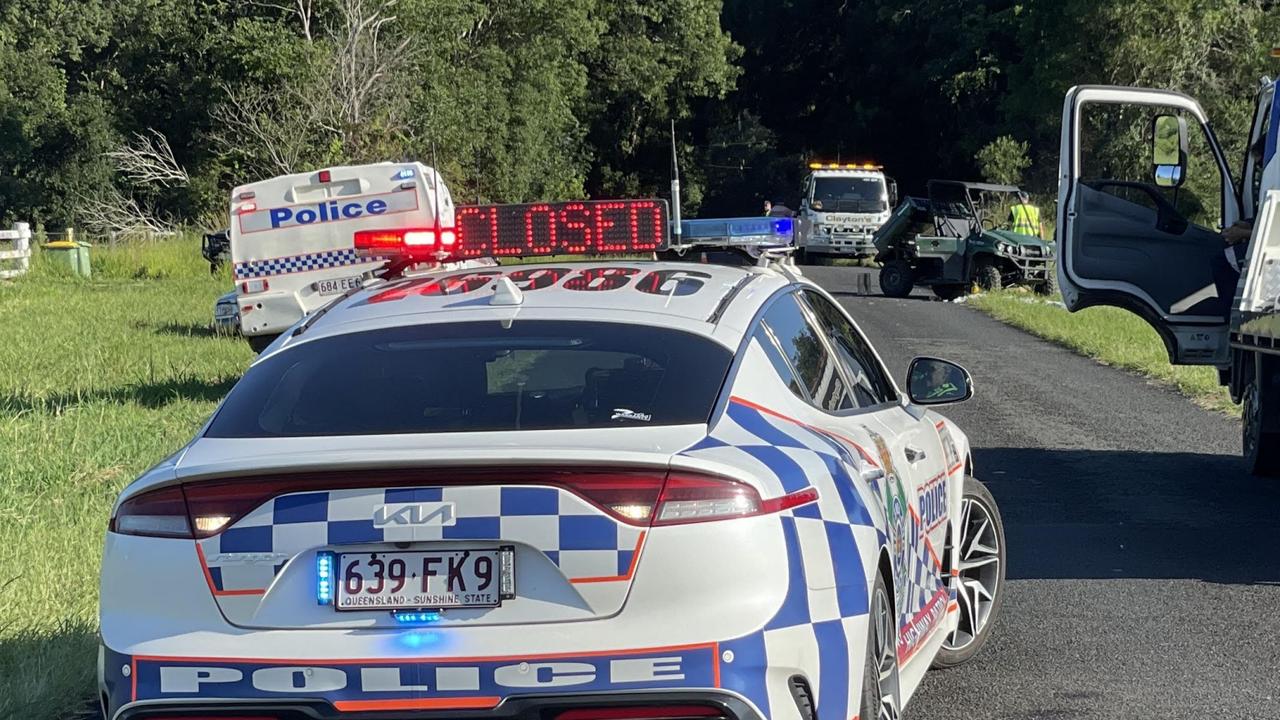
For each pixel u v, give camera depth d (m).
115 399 13.23
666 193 79.94
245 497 3.47
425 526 3.39
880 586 4.10
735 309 4.31
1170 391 15.28
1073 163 10.53
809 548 3.62
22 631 6.01
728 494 3.45
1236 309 9.30
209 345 18.28
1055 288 30.22
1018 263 29.67
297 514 3.44
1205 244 10.48
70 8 61.56
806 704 3.57
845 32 78.38
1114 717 5.25
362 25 40.41
